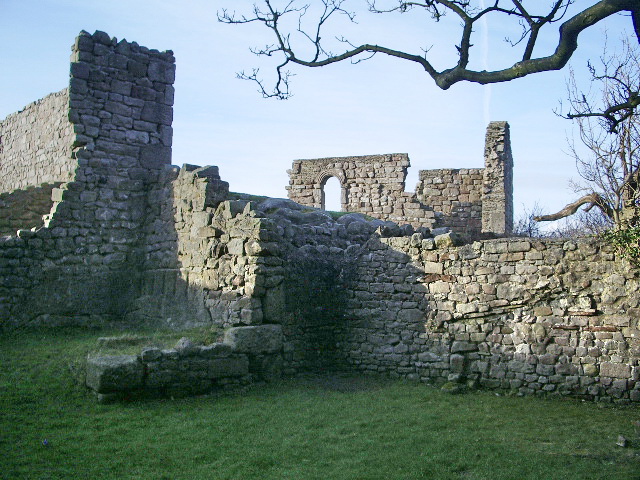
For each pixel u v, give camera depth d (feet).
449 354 40.09
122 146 50.88
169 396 33.58
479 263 39.68
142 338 37.01
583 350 36.01
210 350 35.37
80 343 38.52
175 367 33.76
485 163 84.38
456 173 88.53
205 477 23.50
